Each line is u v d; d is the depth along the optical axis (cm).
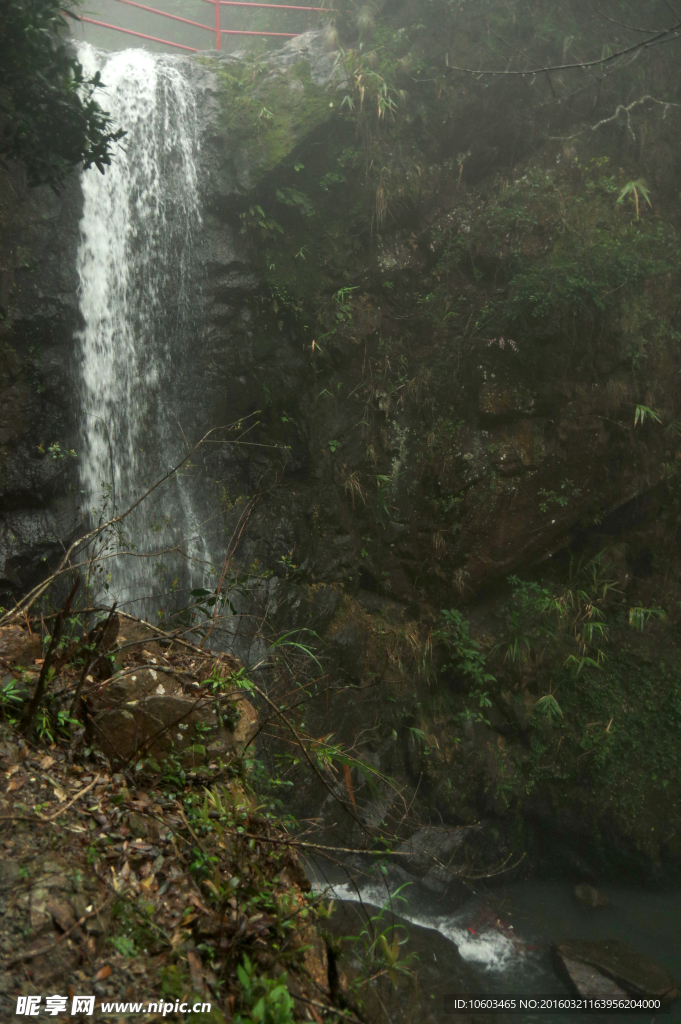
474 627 912
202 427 904
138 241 869
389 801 780
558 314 880
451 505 890
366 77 867
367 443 895
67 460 795
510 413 889
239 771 291
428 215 921
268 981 200
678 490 984
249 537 876
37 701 248
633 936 764
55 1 479
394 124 892
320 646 823
